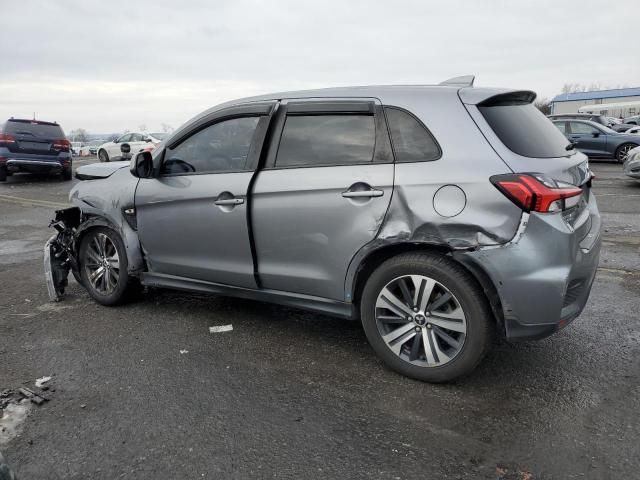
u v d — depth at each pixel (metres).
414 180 3.01
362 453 2.54
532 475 2.36
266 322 4.27
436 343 3.12
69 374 3.39
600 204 9.58
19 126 15.14
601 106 45.03
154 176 4.15
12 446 2.62
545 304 2.81
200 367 3.48
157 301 4.82
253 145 3.66
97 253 4.71
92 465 2.48
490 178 2.85
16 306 4.75
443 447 2.58
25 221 9.46
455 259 2.93
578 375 3.27
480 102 3.08
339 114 3.38
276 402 3.02
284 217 3.46
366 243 3.17
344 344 3.82
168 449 2.59
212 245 3.87
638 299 4.62
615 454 2.50
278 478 2.37
